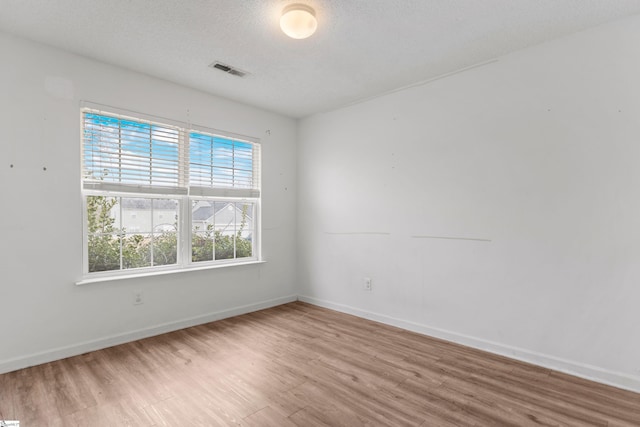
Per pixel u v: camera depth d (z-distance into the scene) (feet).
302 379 7.59
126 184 9.80
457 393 7.01
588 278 7.71
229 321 11.78
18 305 8.01
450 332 9.99
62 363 8.31
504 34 7.94
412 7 6.86
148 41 8.25
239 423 5.97
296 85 11.00
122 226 9.97
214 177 11.97
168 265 10.87
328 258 13.51
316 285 14.01
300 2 6.71
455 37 8.05
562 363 8.00
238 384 7.35
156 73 10.07
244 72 10.01
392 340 10.02
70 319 8.76
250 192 13.05
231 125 12.35
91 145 9.22
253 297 13.10
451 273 9.98
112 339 9.45
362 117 12.34
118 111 9.59
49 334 8.44
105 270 9.63
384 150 11.68
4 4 6.78
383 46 8.47
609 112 7.47
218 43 8.34
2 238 7.81
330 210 13.46
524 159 8.64
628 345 7.22
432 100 10.42
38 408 6.39
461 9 6.94
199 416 6.17
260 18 7.29
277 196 14.02
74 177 8.86
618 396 6.90
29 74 8.18
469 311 9.61
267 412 6.31
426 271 10.55
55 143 8.55
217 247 12.23
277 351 9.16
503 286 8.97
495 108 9.12
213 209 12.15
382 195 11.73
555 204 8.17
